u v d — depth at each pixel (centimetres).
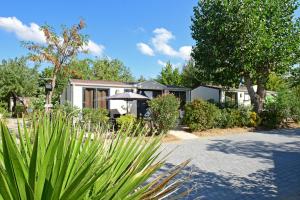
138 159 207
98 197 168
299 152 1298
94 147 213
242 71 2470
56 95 2658
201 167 972
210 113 1967
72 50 1888
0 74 3002
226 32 2347
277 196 684
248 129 2202
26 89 3084
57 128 208
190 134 1856
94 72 5659
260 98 2559
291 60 2428
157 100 1664
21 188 142
